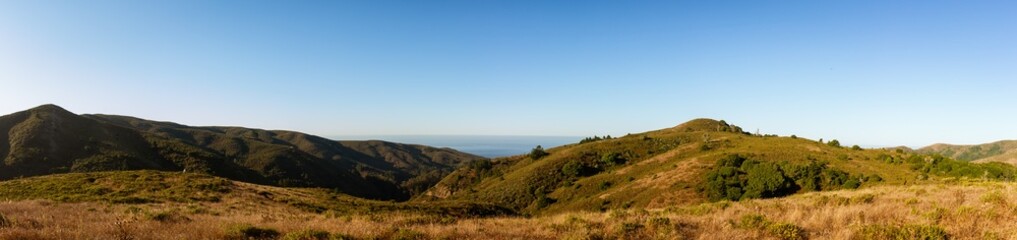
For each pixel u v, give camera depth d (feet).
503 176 357.20
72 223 41.01
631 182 233.55
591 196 236.43
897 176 168.86
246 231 35.12
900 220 36.52
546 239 34.40
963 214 35.81
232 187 124.57
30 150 327.67
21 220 41.37
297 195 129.90
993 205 38.24
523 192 281.74
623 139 394.32
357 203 122.01
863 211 39.58
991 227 31.83
